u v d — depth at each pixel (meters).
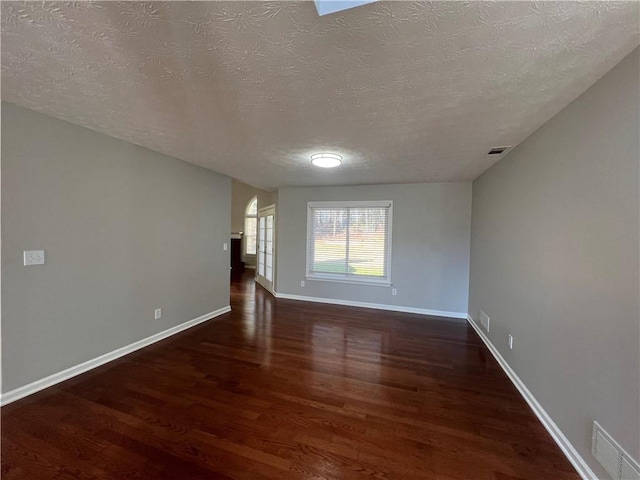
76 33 1.28
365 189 5.12
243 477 1.55
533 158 2.33
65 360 2.48
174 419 2.01
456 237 4.68
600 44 1.28
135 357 2.97
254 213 9.93
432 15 1.13
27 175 2.18
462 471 1.61
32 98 1.96
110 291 2.85
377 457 1.70
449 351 3.30
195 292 4.00
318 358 3.06
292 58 1.43
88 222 2.62
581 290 1.65
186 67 1.53
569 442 1.72
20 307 2.17
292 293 5.70
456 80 1.61
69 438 1.80
